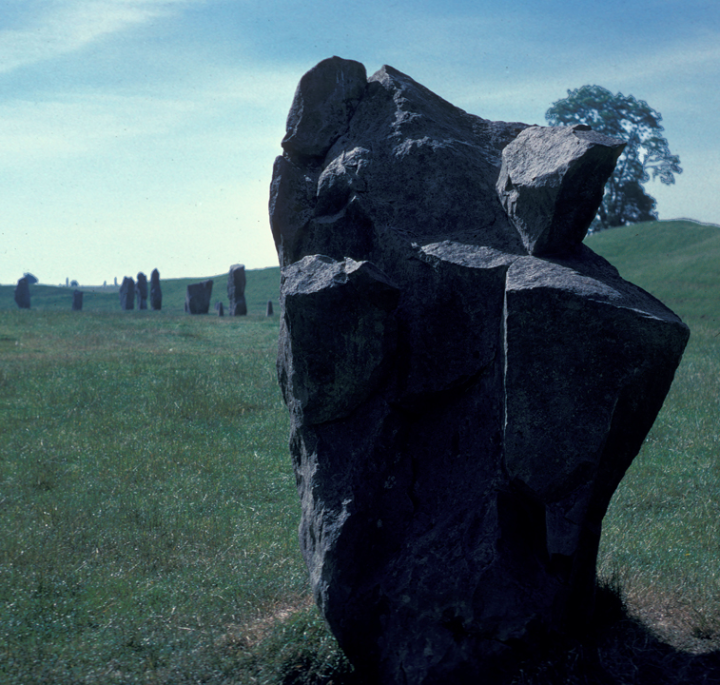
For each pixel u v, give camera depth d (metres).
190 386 13.30
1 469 8.52
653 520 6.86
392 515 4.05
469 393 4.14
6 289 74.38
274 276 69.44
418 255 4.32
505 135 5.32
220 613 4.82
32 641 4.33
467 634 3.64
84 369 14.98
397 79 5.27
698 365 15.17
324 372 4.14
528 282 3.67
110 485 8.05
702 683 3.76
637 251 44.19
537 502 3.78
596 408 3.61
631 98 49.75
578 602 4.08
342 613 3.85
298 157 5.17
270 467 8.98
